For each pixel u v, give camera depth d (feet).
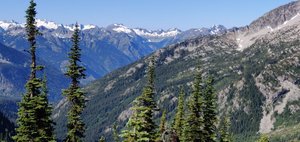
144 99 163.73
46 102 163.63
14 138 161.17
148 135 153.58
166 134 120.26
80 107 183.83
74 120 183.32
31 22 157.58
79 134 185.47
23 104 160.66
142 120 153.07
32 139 161.27
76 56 180.55
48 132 165.78
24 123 160.66
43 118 163.02
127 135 147.74
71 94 181.37
